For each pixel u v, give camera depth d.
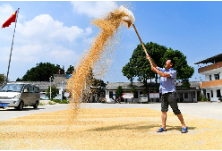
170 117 6.33
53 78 53.75
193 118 6.00
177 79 32.75
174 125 4.46
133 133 3.49
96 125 4.53
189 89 37.25
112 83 42.84
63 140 2.95
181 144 2.70
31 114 7.43
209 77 34.50
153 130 3.80
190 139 3.00
